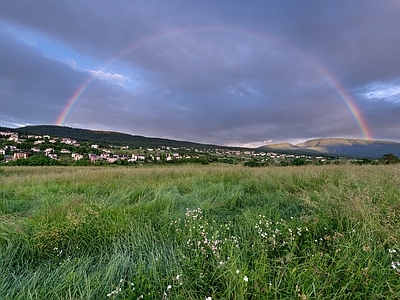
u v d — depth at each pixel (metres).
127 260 2.26
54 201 4.67
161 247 2.56
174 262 2.18
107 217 3.27
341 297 1.62
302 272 1.77
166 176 8.41
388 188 3.79
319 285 1.67
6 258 2.34
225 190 5.71
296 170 7.20
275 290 1.62
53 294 1.80
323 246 2.28
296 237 2.46
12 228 3.03
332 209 3.10
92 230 2.90
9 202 4.89
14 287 1.88
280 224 2.85
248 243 2.45
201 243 2.46
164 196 4.72
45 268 2.23
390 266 1.83
